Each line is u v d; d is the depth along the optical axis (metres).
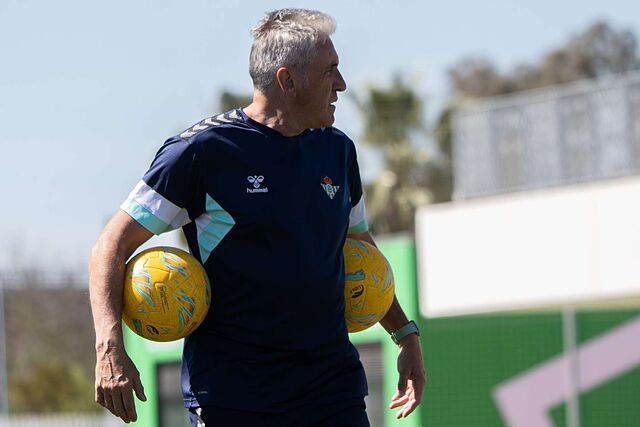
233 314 13.15
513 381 38.94
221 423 13.15
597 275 52.69
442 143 104.12
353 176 14.30
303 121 13.30
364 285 14.20
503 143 55.97
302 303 13.12
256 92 13.38
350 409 13.49
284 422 13.16
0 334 62.53
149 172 13.06
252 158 13.09
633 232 51.31
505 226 55.78
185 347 13.60
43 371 94.25
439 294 58.72
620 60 137.25
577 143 53.50
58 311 95.31
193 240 13.30
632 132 51.81
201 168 13.00
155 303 12.91
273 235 13.04
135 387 12.61
